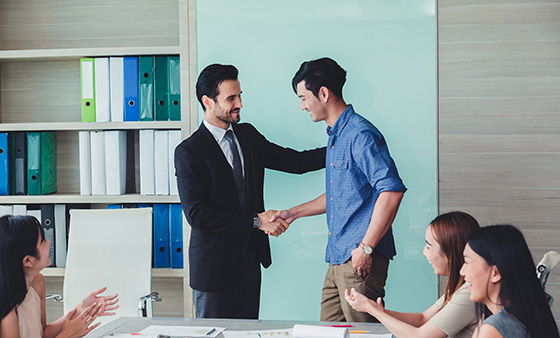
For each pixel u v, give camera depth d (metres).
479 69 3.48
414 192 3.52
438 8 3.49
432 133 3.50
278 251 3.63
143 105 3.70
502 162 3.48
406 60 3.50
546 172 3.46
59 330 2.41
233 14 3.61
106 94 3.72
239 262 3.20
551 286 3.50
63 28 4.02
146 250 3.22
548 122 3.45
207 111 3.26
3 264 2.14
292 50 3.58
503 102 3.47
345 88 3.54
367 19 3.52
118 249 3.22
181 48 3.64
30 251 2.20
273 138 3.60
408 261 3.53
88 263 3.22
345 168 2.93
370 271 2.91
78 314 2.42
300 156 3.47
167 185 3.68
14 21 4.04
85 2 4.00
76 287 3.21
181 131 3.66
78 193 3.95
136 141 3.96
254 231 3.28
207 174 3.16
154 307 4.02
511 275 1.64
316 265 3.60
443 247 2.13
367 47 3.53
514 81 3.46
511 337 1.60
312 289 3.61
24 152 3.78
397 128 3.52
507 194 3.48
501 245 1.67
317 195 3.58
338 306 3.11
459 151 3.50
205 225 3.11
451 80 3.49
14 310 2.17
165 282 4.00
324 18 3.55
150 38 3.97
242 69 3.61
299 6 3.57
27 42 4.04
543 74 3.45
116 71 3.71
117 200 3.72
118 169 3.73
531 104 3.46
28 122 4.05
